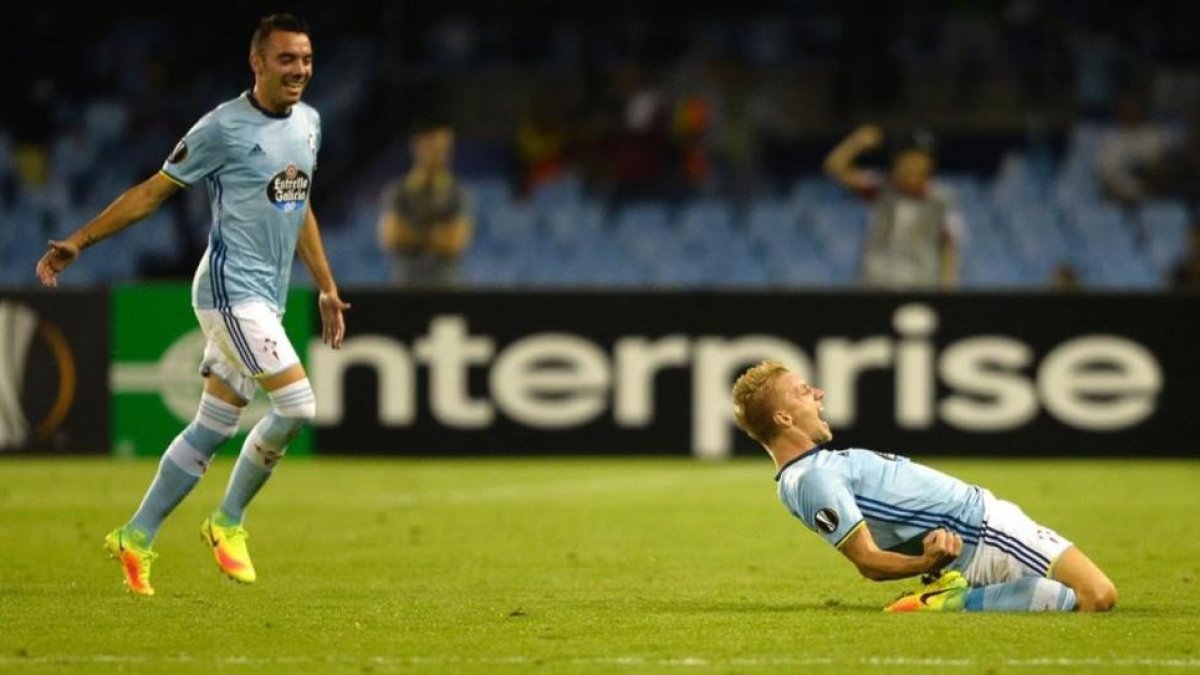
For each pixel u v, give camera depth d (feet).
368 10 221.66
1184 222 191.31
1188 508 104.68
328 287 73.67
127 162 204.03
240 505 70.79
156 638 58.90
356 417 132.98
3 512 100.89
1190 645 56.54
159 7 216.95
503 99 218.59
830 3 221.05
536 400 133.08
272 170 68.08
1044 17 218.38
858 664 53.62
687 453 133.28
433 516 100.58
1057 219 192.75
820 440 64.03
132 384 131.64
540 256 191.42
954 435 132.67
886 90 214.90
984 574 63.41
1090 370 132.87
